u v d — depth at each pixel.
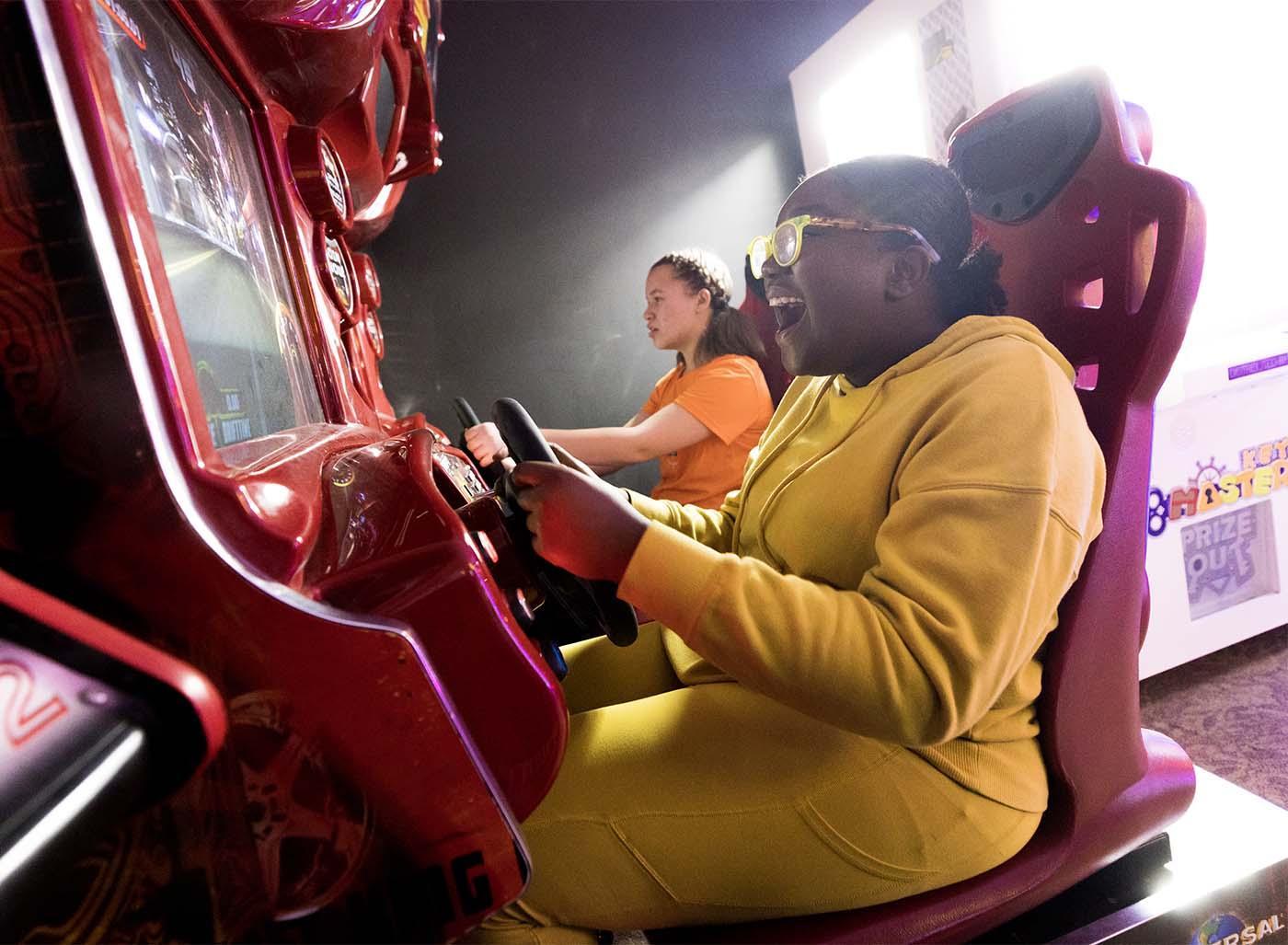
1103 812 0.87
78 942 0.40
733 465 2.18
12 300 0.44
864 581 0.74
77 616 0.33
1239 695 1.88
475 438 1.40
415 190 3.15
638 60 3.27
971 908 0.79
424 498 0.57
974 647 0.67
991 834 0.79
